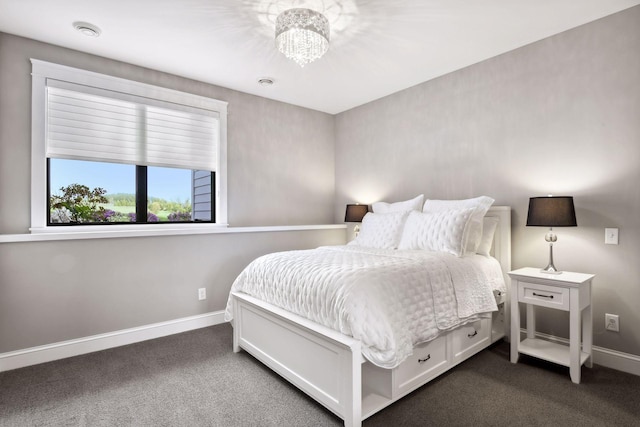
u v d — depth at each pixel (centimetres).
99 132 299
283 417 190
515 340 252
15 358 251
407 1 226
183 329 330
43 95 271
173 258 327
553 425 180
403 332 189
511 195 301
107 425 184
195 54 298
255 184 401
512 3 230
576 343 222
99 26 252
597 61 252
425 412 192
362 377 208
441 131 354
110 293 293
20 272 256
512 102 299
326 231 447
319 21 224
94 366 254
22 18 240
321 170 466
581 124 260
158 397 211
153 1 223
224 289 360
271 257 269
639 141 234
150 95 323
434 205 331
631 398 205
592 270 255
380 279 197
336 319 186
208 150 365
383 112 413
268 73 340
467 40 281
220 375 239
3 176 256
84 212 303
